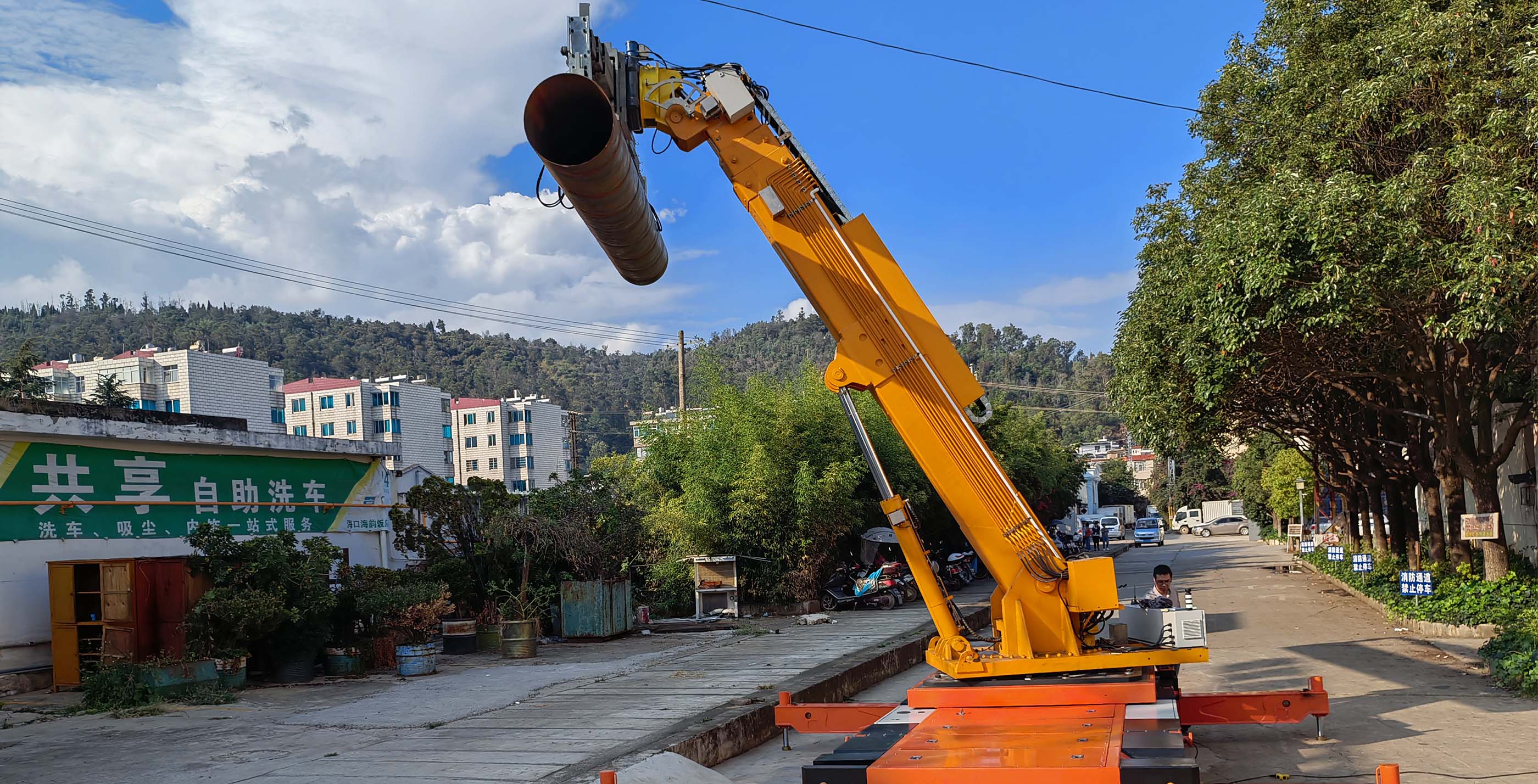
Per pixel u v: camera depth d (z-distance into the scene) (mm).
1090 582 6328
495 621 15617
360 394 86875
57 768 7535
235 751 8055
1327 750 7723
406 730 8875
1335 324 11008
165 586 11047
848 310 6574
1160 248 16172
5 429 11188
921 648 14805
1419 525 27094
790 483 20250
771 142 6695
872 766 4750
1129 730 5184
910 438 6469
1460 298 10500
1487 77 11445
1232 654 13789
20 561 11336
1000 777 4535
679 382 33719
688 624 18594
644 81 6770
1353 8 13234
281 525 15203
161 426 13156
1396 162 12375
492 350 183625
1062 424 145875
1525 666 9812
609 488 18938
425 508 16297
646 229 6004
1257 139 14750
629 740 7953
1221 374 12539
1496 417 17578
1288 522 52500
